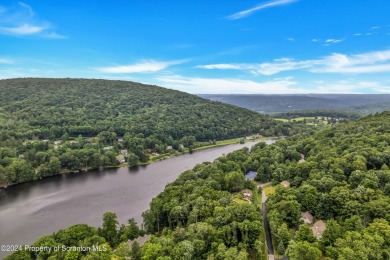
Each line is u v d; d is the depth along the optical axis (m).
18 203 109.25
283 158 136.38
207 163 132.38
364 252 51.81
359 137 124.94
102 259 58.56
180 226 76.25
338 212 73.19
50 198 114.56
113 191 123.06
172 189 98.50
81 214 99.12
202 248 62.44
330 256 56.62
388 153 94.75
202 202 80.31
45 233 86.19
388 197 71.81
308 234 64.62
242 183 104.06
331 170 93.19
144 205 107.25
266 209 86.75
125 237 74.00
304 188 84.75
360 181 82.38
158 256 59.12
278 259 65.31
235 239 65.94
